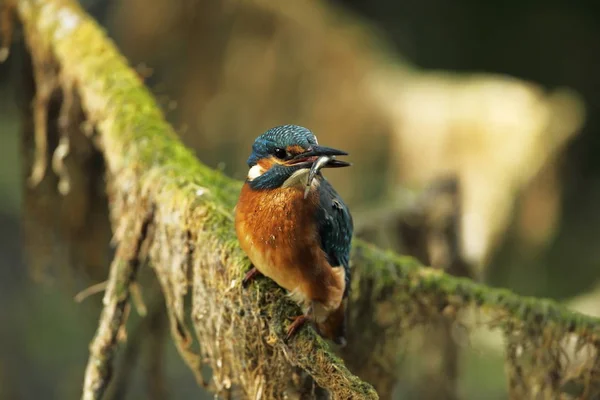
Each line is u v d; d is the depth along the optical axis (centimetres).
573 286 2038
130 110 740
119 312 660
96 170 885
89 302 1053
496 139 1483
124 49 1878
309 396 564
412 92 1605
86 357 1788
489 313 654
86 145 863
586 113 2319
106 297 664
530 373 643
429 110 1545
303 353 513
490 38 2478
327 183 590
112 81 779
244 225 537
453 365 958
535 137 1490
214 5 1745
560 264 2100
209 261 576
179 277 609
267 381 561
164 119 775
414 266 685
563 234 2164
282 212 527
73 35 846
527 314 641
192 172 658
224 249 568
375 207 1508
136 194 666
